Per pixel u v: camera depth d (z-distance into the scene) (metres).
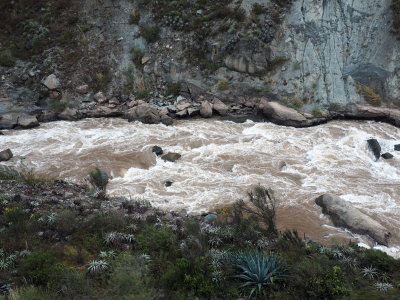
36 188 13.34
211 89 25.25
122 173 16.98
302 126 22.33
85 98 25.39
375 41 24.73
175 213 12.88
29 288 7.65
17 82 25.92
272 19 25.83
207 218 12.59
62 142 20.45
